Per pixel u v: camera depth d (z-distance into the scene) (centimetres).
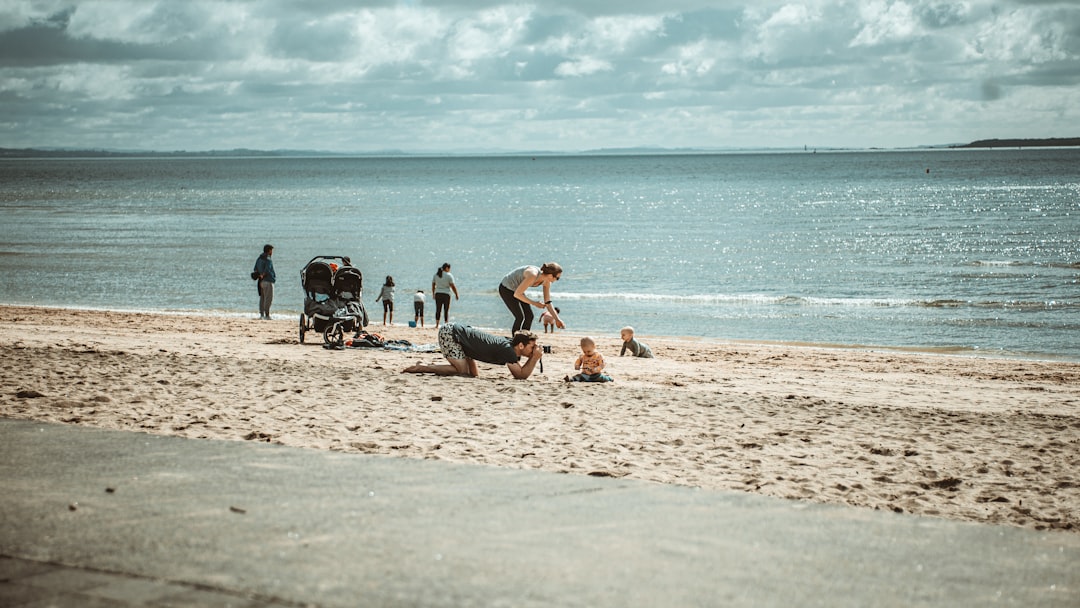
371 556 424
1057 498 650
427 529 471
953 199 8088
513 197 9569
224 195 10288
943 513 598
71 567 402
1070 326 2403
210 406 915
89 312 2316
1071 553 463
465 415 902
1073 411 1045
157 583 384
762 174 15812
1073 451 806
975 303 2781
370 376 1131
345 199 9325
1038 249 4250
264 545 437
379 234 5269
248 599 367
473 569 410
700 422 895
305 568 405
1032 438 862
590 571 413
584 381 1145
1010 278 3325
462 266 3747
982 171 14862
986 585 414
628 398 1016
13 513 486
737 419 916
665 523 496
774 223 5844
